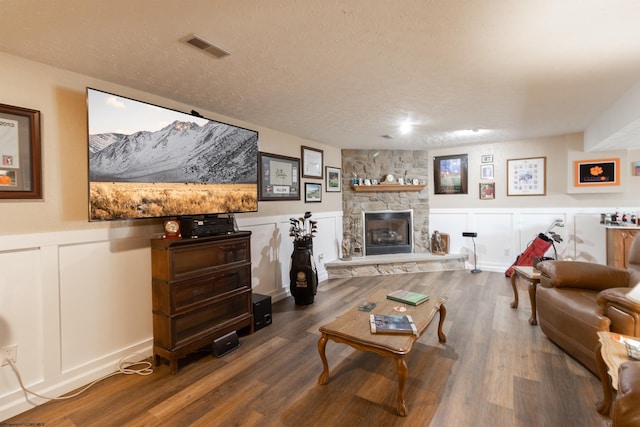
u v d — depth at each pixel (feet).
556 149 15.61
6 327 6.11
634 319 6.17
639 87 8.13
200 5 4.72
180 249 7.75
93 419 5.97
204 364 7.98
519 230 16.62
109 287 7.62
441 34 5.67
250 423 5.80
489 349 8.44
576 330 7.45
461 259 17.78
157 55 6.33
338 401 6.40
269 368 7.73
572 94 9.09
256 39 5.78
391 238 18.78
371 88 8.38
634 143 12.21
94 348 7.34
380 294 9.30
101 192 6.77
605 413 5.77
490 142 16.69
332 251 17.07
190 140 8.49
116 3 4.61
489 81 7.98
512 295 13.03
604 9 4.91
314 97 9.05
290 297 13.50
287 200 13.71
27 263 6.37
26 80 6.34
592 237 15.05
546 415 5.83
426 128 13.09
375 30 5.52
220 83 7.90
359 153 18.07
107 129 6.84
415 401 6.33
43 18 4.95
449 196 18.28
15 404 6.14
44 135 6.58
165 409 6.22
